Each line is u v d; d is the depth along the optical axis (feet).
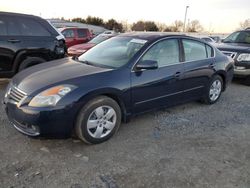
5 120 14.03
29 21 20.13
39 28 20.66
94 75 11.82
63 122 10.82
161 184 9.29
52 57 21.24
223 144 12.44
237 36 29.35
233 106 18.30
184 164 10.58
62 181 9.27
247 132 13.92
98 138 11.91
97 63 13.66
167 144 12.23
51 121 10.56
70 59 15.15
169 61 14.75
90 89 11.27
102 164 10.39
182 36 15.84
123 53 13.85
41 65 14.07
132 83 12.76
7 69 19.29
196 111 16.93
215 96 18.53
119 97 12.39
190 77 15.88
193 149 11.84
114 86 12.05
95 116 11.75
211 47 18.01
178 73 14.97
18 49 19.38
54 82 11.17
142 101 13.50
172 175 9.83
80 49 33.78
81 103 11.08
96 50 15.47
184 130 13.87
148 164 10.50
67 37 48.42
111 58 13.78
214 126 14.56
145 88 13.37
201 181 9.53
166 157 11.07
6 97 12.00
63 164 10.28
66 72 12.22
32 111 10.43
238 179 9.74
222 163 10.77
